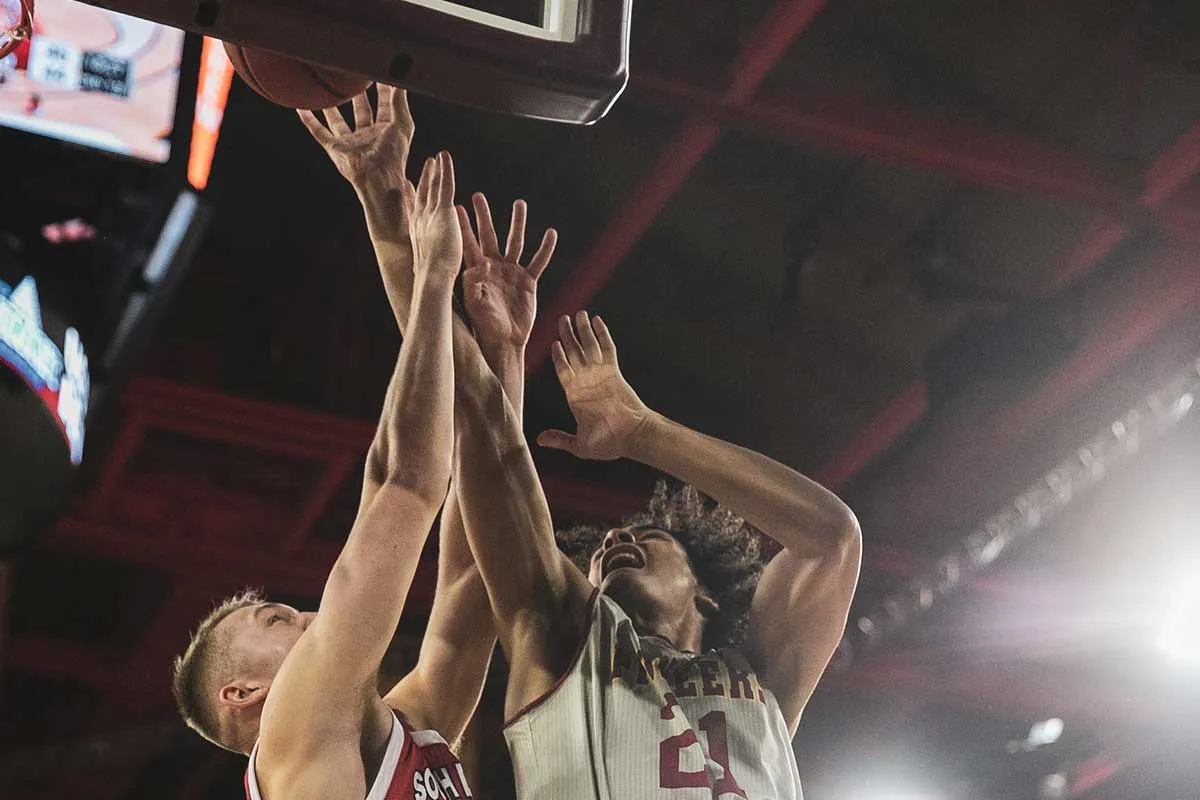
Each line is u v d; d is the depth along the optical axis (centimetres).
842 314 715
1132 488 752
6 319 354
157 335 667
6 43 314
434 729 260
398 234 280
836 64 607
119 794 797
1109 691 793
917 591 762
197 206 419
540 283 686
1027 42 601
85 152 404
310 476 678
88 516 656
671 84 579
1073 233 666
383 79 204
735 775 241
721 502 272
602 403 280
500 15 207
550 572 262
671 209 671
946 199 666
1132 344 682
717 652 260
